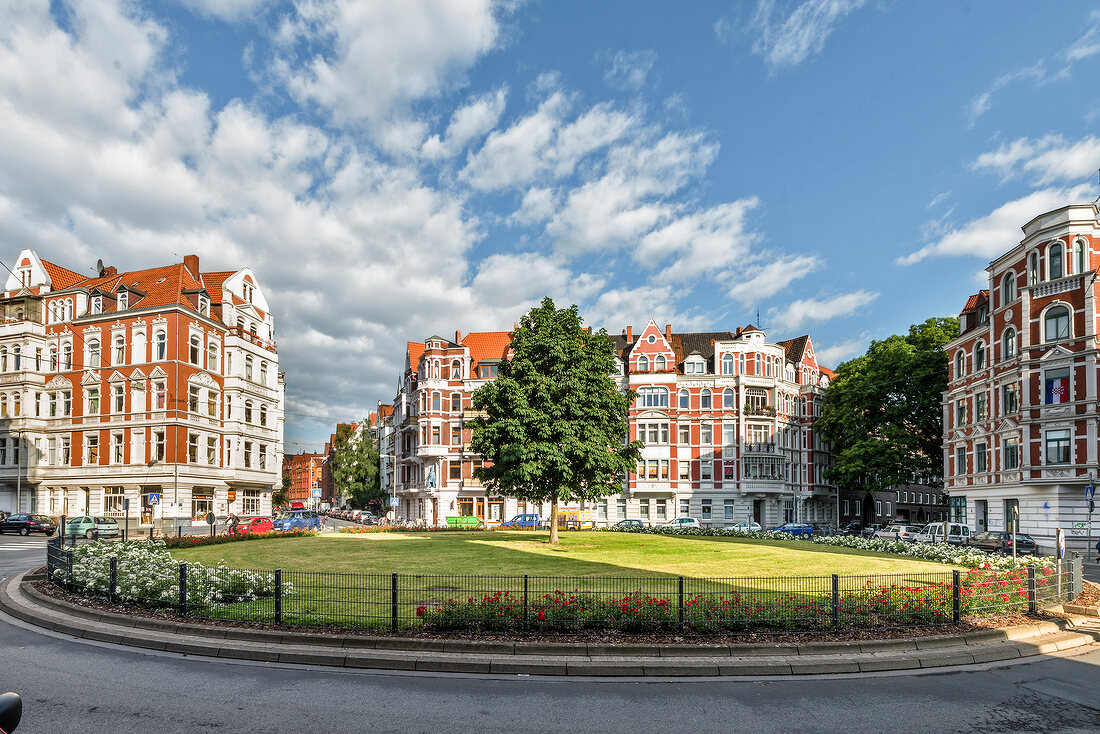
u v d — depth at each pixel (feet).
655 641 37.68
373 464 291.17
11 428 159.74
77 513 156.35
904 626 41.88
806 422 201.77
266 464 185.68
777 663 35.53
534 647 36.55
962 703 31.17
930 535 122.42
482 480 106.22
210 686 31.71
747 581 58.75
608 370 104.88
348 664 35.35
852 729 27.78
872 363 169.78
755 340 192.75
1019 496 119.34
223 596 45.01
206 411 162.40
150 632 40.52
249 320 184.65
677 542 102.68
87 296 166.71
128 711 28.25
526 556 80.53
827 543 103.96
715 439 189.88
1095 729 28.19
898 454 155.12
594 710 29.43
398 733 26.37
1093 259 112.47
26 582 58.23
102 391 158.81
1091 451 107.45
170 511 147.64
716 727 27.71
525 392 99.66
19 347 163.73
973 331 136.56
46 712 28.02
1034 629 43.32
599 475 100.53
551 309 103.40
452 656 35.76
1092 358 108.47
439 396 202.49
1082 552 105.09
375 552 86.02
